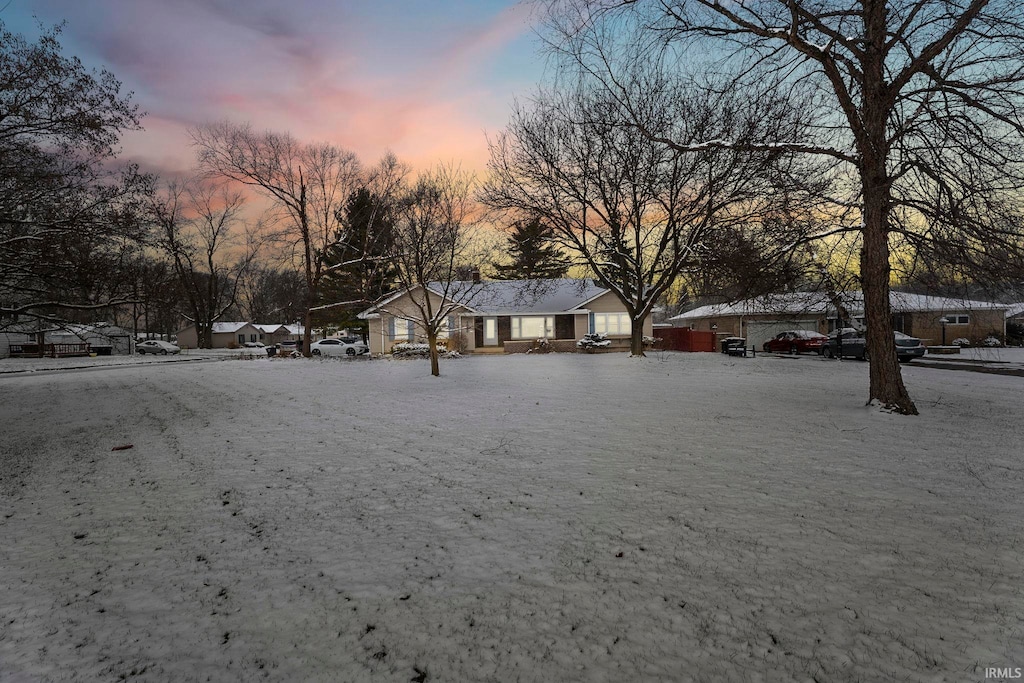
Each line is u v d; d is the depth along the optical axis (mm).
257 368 21031
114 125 12008
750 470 5516
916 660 2508
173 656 2656
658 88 19078
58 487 5492
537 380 14453
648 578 3328
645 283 25859
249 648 2709
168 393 13484
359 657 2619
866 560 3504
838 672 2443
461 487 5164
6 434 8484
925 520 4148
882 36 8547
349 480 5473
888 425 7816
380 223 23375
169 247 14711
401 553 3760
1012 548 3648
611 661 2559
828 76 8938
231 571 3545
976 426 7746
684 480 5215
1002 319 33500
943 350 30344
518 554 3697
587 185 22812
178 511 4688
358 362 23656
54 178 11375
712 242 14383
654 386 12898
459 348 30125
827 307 17625
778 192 11820
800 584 3219
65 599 3230
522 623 2883
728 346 28281
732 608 2979
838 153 9391
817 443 6691
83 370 24328
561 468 5715
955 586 3166
